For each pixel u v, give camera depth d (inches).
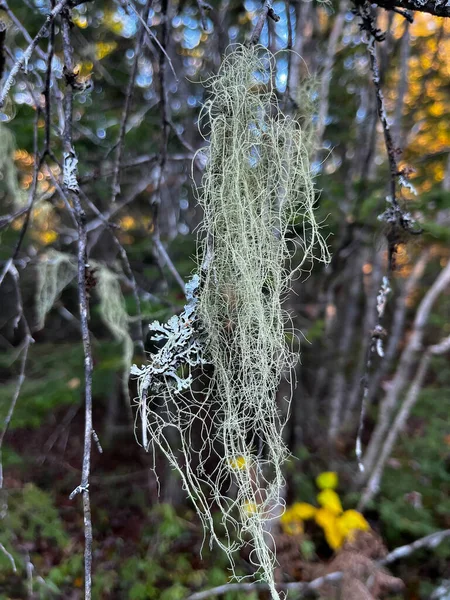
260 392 34.3
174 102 100.2
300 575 79.4
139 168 103.9
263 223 33.9
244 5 80.0
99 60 93.7
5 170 80.0
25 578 88.4
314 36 85.4
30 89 45.6
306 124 50.3
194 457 90.9
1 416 79.6
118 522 105.7
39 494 101.5
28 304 127.8
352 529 81.3
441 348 100.2
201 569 87.5
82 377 87.0
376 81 38.5
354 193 90.8
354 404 121.2
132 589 85.9
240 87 32.5
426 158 103.2
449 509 88.7
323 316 111.0
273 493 35.6
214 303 33.0
